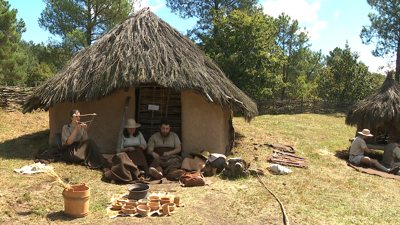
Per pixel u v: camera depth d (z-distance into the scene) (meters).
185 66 6.77
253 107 8.38
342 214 4.45
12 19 17.41
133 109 7.01
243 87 18.14
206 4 21.52
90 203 4.27
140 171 5.71
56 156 6.14
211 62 7.77
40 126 9.74
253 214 4.23
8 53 17.22
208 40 18.81
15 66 17.88
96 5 20.08
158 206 4.08
